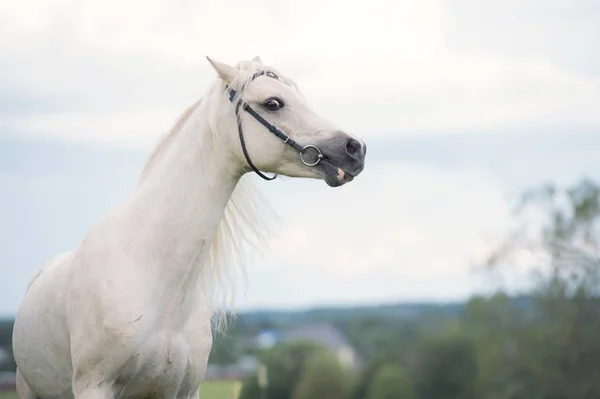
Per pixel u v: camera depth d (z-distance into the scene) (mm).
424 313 113750
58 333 8969
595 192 58312
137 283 8367
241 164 8680
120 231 8586
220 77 8680
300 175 8570
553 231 58906
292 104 8555
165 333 8477
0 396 17453
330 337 120500
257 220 9094
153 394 8664
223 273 9062
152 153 8953
